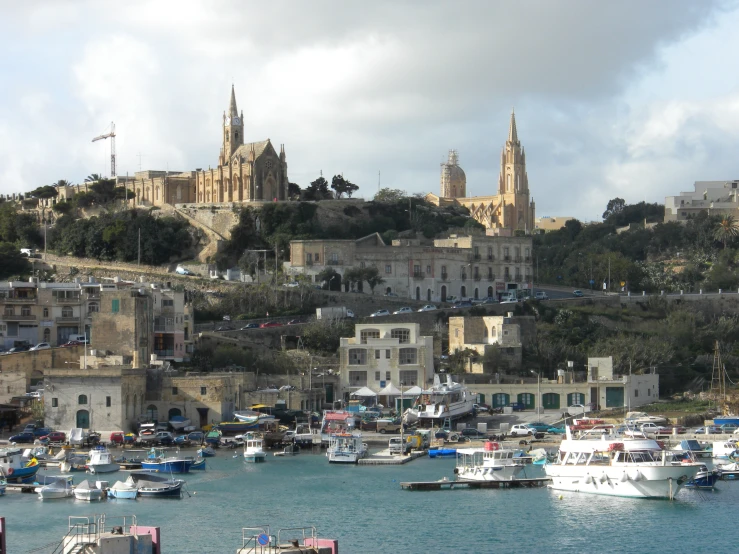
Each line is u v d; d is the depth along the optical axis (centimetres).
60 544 12025
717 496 15350
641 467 15175
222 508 14388
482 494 15438
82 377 19362
